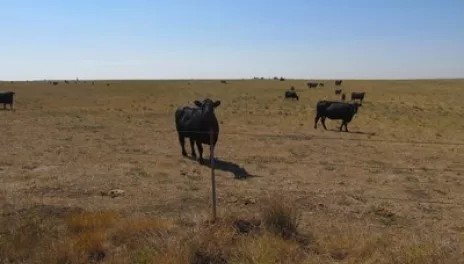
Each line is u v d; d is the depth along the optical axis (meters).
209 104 17.66
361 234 8.78
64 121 34.09
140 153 20.19
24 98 61.75
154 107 50.34
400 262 7.36
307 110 48.41
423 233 9.55
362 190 13.81
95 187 13.53
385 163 18.84
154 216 10.56
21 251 7.91
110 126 31.27
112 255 7.92
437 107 55.16
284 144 23.72
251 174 16.06
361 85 107.44
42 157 18.56
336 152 21.48
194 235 8.11
